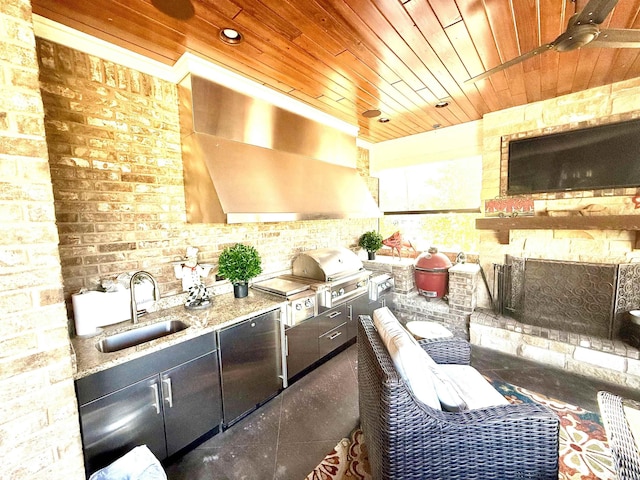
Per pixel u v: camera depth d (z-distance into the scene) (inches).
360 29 61.1
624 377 87.7
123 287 69.9
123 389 54.3
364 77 83.3
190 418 65.6
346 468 62.4
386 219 171.2
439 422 45.2
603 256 98.7
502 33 63.1
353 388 91.7
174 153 81.5
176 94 80.6
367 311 126.7
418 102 103.0
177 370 62.6
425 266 132.8
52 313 40.1
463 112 115.3
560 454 63.3
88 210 66.6
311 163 106.5
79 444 43.4
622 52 71.7
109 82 68.6
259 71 79.3
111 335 64.4
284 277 116.3
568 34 48.3
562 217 96.8
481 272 124.6
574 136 100.0
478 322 116.0
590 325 99.2
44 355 39.5
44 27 57.9
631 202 91.9
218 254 94.5
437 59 73.5
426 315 134.8
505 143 114.0
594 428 70.6
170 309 79.0
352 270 121.9
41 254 38.9
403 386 44.8
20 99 36.6
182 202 83.9
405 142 149.7
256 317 79.5
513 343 107.9
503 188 116.3
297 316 90.1
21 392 37.8
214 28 60.5
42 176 38.7
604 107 94.2
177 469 62.5
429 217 153.9
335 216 97.7
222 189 71.4
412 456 45.4
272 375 85.4
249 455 66.2
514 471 45.8
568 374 95.3
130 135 72.7
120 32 61.7
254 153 87.1
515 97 101.1
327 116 113.5
